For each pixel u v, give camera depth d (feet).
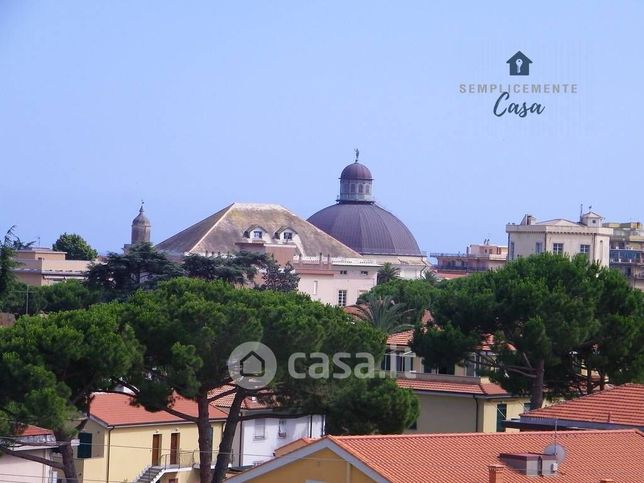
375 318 513.86
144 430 327.67
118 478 321.73
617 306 333.62
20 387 242.78
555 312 320.09
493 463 172.14
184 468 333.83
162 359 264.31
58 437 253.03
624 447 191.31
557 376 337.93
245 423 352.08
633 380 325.01
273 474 172.65
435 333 336.70
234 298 278.67
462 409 343.46
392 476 160.04
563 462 176.35
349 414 270.26
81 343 247.70
